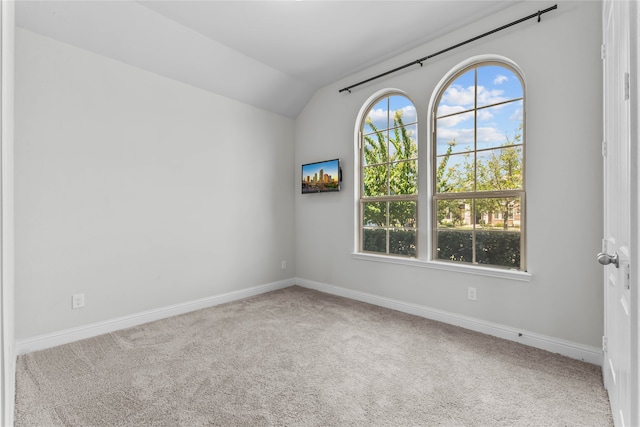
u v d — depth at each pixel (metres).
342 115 3.69
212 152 3.38
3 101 1.08
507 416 1.55
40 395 1.73
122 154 2.71
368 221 3.52
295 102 4.01
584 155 2.10
